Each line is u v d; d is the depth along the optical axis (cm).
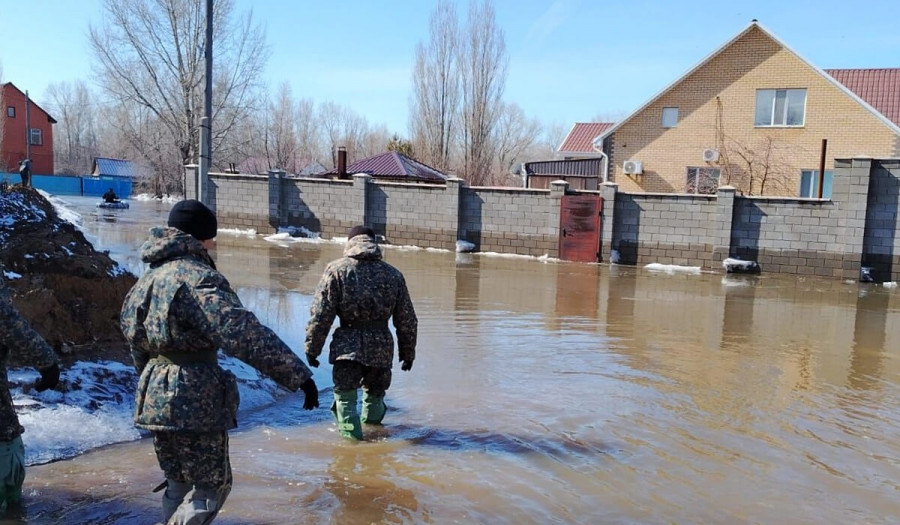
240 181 2316
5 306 327
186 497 297
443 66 4084
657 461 456
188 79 3766
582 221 1873
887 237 1576
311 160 5516
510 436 497
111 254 1459
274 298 1053
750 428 530
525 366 707
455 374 669
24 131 5459
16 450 349
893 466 461
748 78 2400
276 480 406
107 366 531
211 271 298
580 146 3488
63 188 5266
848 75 2753
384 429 506
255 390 574
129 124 4397
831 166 2316
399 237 2122
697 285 1455
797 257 1661
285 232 2255
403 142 4169
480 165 4056
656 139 2541
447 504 381
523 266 1717
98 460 420
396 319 491
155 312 288
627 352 786
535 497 394
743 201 1703
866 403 608
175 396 286
